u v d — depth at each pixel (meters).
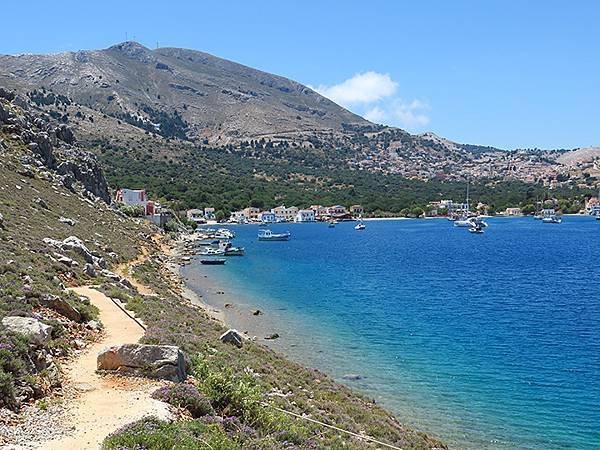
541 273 108.94
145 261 84.00
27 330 22.92
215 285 88.50
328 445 23.02
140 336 29.59
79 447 15.53
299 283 94.44
